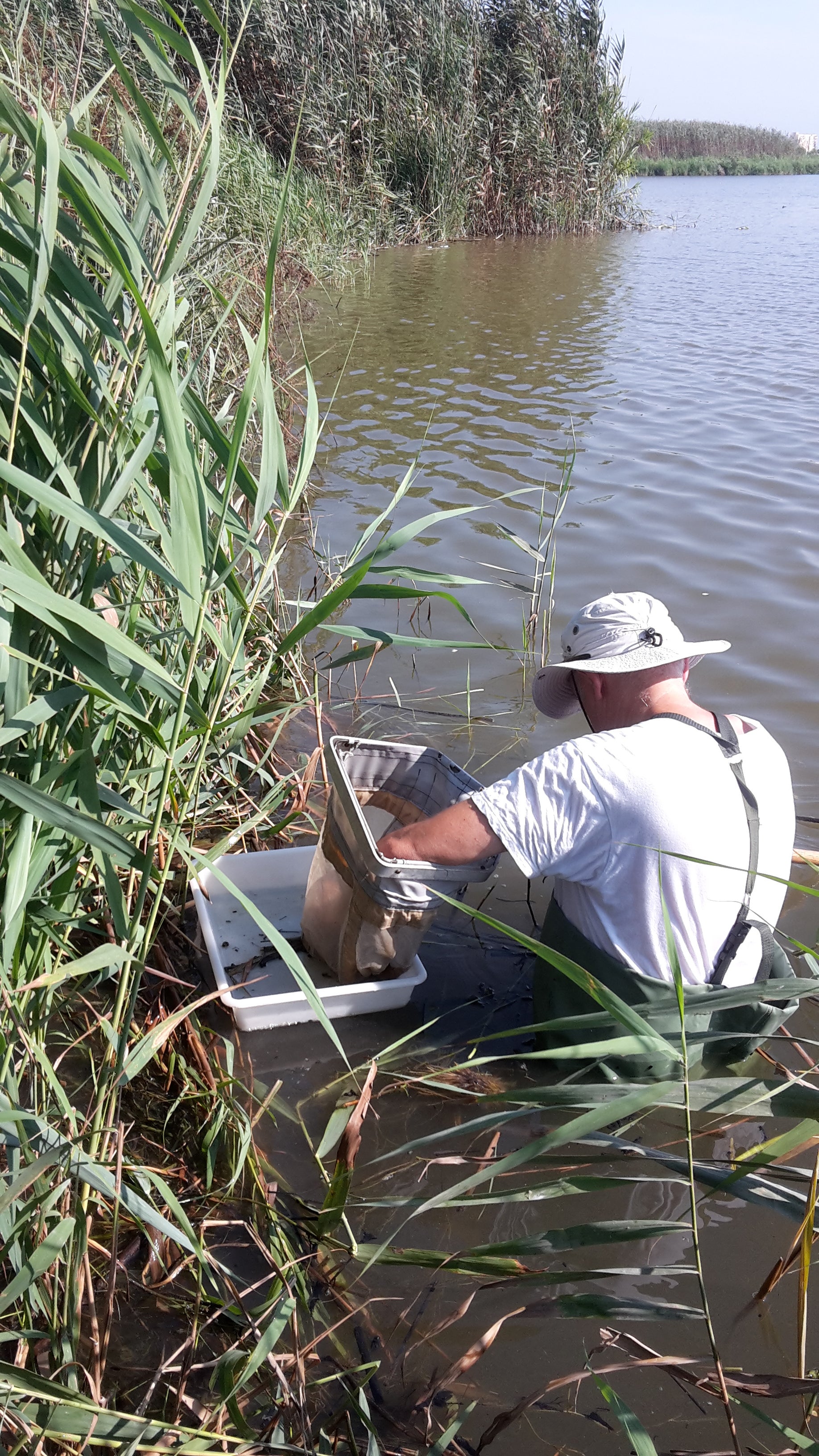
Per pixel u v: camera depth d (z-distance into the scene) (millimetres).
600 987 1540
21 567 1430
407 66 15375
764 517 5219
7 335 1559
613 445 6434
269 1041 2342
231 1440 1465
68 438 1671
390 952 2342
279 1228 1827
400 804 2502
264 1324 1706
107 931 2252
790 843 2236
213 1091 2043
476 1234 1935
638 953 2123
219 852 2410
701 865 2020
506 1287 1826
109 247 1477
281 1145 2092
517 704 3781
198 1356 1659
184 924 2615
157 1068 2186
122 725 2123
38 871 1684
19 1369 1412
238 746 3021
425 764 2467
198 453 1872
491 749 3490
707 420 6957
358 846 2201
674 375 8289
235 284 5930
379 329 9789
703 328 10180
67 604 1423
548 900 2914
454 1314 1688
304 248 11562
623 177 19703
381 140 15344
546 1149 1492
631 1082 1663
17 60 2230
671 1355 1657
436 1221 1951
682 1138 2168
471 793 2262
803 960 2627
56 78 2848
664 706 2168
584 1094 1605
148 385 1647
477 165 16984
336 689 3832
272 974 2496
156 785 2324
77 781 1658
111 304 1715
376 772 2477
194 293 4895
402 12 15039
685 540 4961
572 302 11602
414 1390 1649
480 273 13539
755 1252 1930
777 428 6762
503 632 4242
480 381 8023
